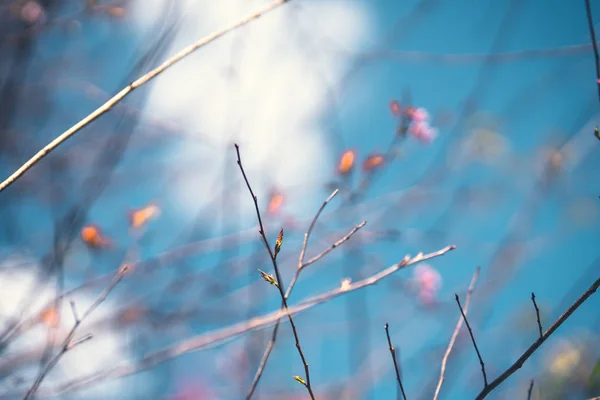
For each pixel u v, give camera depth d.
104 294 1.25
